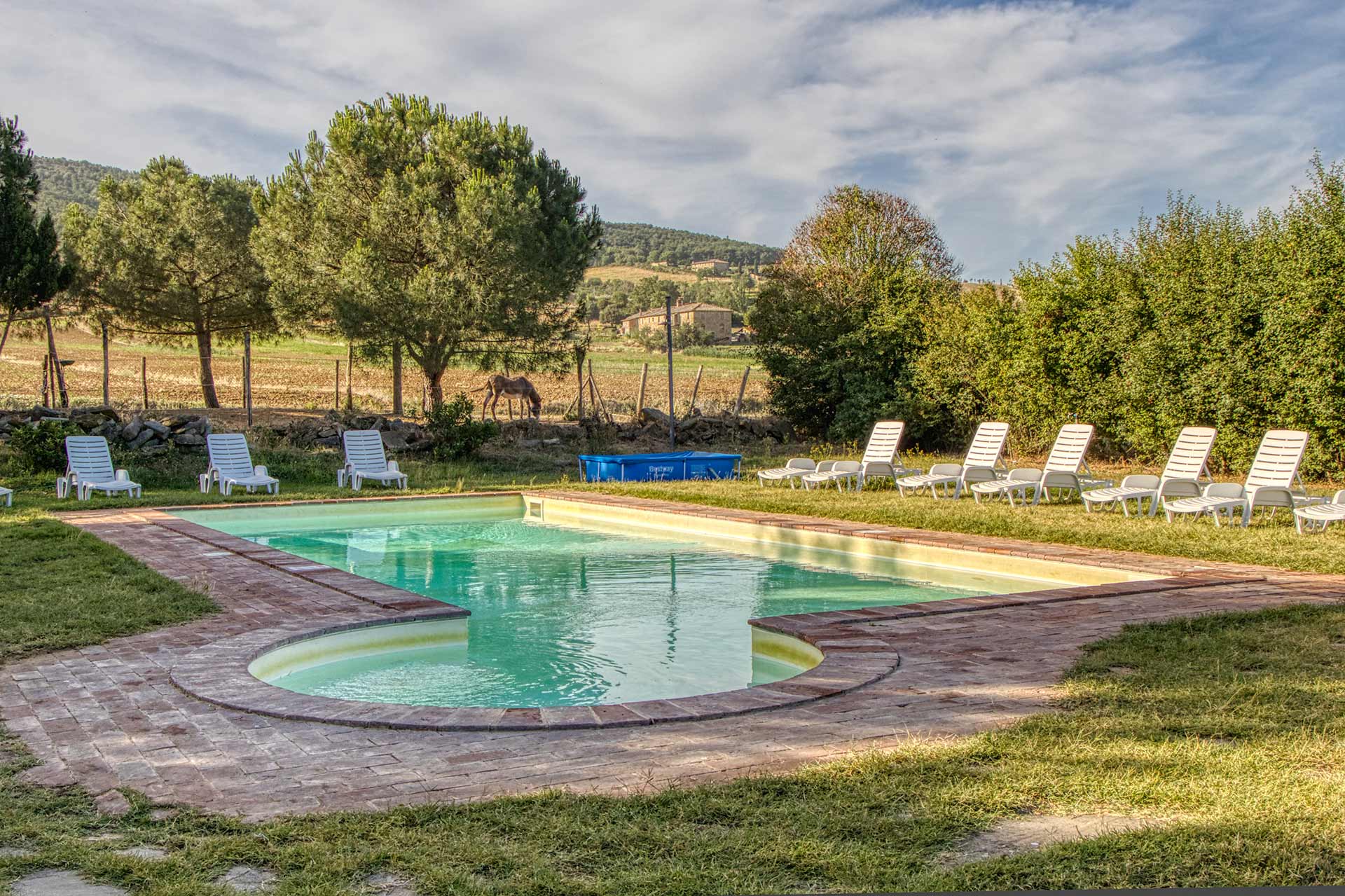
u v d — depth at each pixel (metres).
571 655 6.45
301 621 6.32
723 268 138.88
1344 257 12.74
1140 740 3.75
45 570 7.96
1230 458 14.67
